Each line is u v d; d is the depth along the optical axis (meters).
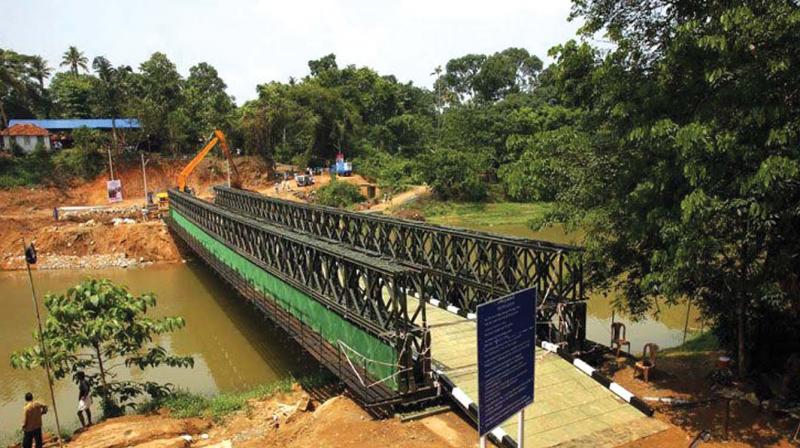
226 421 13.17
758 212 8.38
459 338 14.30
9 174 55.28
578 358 13.02
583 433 9.74
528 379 7.08
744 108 8.88
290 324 16.80
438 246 18.09
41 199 54.56
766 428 9.88
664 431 9.88
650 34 10.82
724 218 9.20
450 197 62.66
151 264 38.34
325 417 11.63
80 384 13.76
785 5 8.31
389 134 83.38
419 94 106.25
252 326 23.09
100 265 38.25
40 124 64.38
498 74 91.00
